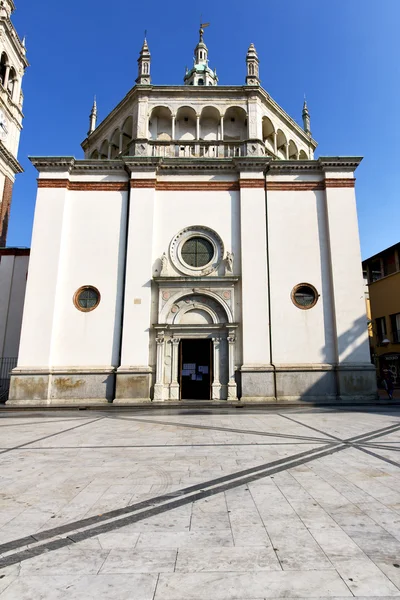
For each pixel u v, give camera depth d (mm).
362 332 17484
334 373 17281
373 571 3057
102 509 4477
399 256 25484
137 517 4223
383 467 6156
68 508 4516
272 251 18500
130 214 18500
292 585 2865
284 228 18766
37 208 18578
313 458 6781
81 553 3400
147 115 20781
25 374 16891
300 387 17094
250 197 18781
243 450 7488
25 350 17219
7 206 26359
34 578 2984
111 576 3012
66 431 10062
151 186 18844
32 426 11047
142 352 17219
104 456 7105
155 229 18750
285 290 18125
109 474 5906
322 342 17672
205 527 3943
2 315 21969
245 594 2756
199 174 19297
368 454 7035
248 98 21141
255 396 16859
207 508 4477
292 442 8203
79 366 17328
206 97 21266
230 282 18062
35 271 17922
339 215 18594
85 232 18672
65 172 19047
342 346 17359
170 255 18500
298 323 17812
